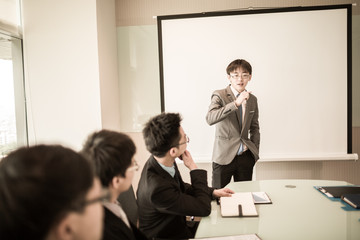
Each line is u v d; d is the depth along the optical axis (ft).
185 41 10.93
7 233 1.22
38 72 9.86
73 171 1.36
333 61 10.52
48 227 1.25
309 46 10.55
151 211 4.69
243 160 9.31
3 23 8.99
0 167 1.32
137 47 11.41
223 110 8.90
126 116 11.60
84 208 1.38
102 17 10.14
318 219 4.47
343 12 10.36
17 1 9.66
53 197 1.25
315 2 10.80
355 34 10.66
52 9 9.72
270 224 4.34
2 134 9.27
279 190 6.03
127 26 11.37
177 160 11.16
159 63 11.02
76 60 9.79
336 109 10.63
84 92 9.86
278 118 10.82
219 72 10.89
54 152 1.41
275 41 10.64
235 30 10.74
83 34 9.73
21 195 1.21
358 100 10.84
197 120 11.09
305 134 10.79
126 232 3.20
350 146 10.64
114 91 11.12
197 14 10.80
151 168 4.82
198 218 8.98
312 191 5.91
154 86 11.44
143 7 11.32
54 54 9.82
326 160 11.08
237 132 9.27
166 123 4.65
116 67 11.38
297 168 11.10
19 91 9.84
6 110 9.47
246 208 4.89
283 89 10.73
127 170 3.38
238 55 10.79
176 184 4.83
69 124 9.93
